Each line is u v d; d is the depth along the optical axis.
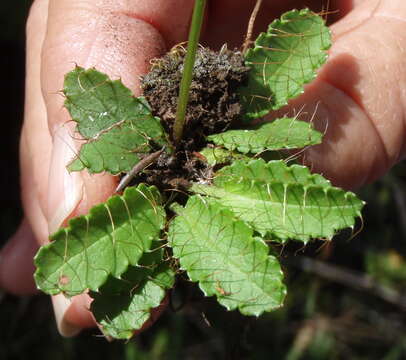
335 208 0.12
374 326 0.30
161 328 0.28
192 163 0.14
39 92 0.20
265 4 0.21
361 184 0.18
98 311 0.13
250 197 0.13
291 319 0.29
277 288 0.12
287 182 0.13
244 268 0.12
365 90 0.17
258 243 0.12
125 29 0.17
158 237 0.13
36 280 0.12
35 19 0.20
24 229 0.26
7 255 0.27
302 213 0.12
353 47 0.17
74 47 0.17
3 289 0.29
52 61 0.17
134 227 0.13
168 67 0.14
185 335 0.29
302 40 0.14
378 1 0.18
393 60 0.17
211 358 0.28
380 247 0.31
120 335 0.12
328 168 0.16
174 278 0.13
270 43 0.14
